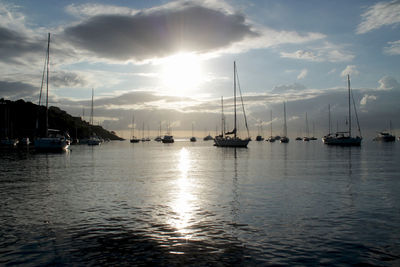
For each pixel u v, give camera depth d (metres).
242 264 11.01
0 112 143.75
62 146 77.56
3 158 59.53
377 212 17.81
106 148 119.69
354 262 11.16
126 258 11.55
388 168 41.50
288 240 13.30
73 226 15.30
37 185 27.44
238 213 17.64
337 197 22.00
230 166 45.16
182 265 10.96
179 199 21.41
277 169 40.62
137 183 28.66
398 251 12.12
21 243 13.02
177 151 95.81
